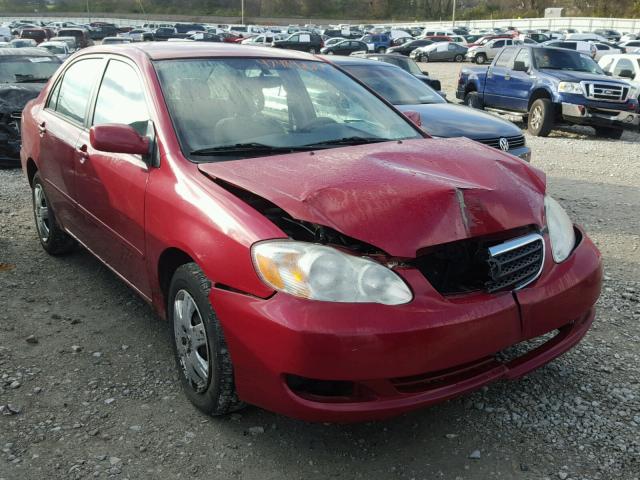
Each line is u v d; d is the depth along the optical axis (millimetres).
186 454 2777
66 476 2625
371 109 4059
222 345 2746
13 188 7559
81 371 3424
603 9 75812
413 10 103188
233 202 2814
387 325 2428
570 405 3150
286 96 3795
